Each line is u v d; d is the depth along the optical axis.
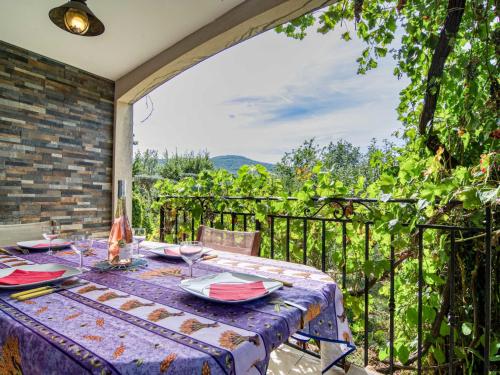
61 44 3.05
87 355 0.60
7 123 3.00
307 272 1.24
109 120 3.90
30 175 3.15
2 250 1.66
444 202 1.39
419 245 1.54
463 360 1.73
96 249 1.72
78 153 3.57
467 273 1.70
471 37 1.78
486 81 1.72
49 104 3.32
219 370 0.60
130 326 0.73
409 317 1.75
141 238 1.53
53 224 1.69
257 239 1.74
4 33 2.84
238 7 2.51
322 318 1.12
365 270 1.70
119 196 1.36
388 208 1.71
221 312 0.82
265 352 0.70
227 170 2.86
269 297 0.94
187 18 2.66
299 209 2.23
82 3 1.91
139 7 2.49
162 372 0.57
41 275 1.11
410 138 2.29
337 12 2.33
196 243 1.21
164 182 3.40
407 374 2.22
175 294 0.97
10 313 0.80
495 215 1.52
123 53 3.24
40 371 0.65
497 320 1.62
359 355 2.47
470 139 1.89
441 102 2.10
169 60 3.12
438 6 1.85
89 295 0.95
